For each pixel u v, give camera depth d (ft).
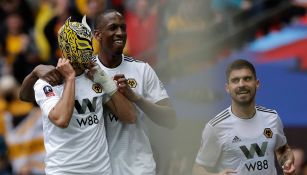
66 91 54.29
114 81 56.65
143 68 59.16
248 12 90.79
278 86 88.33
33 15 109.50
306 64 89.04
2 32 107.24
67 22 55.42
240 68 56.18
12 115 94.79
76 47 55.06
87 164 55.47
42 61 101.14
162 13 90.58
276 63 89.30
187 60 88.17
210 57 88.53
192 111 84.53
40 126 94.17
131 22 92.43
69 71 54.65
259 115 57.11
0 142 93.97
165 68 87.92
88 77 56.49
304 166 81.35
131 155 58.13
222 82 86.43
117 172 57.62
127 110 56.85
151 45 91.09
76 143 55.47
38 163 94.12
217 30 89.76
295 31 90.68
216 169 57.82
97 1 89.97
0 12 108.68
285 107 87.76
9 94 95.61
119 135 57.88
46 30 100.32
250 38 90.27
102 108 56.80
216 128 56.75
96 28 57.88
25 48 102.89
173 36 89.45
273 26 91.15
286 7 90.68
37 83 56.03
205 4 90.12
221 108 84.69
